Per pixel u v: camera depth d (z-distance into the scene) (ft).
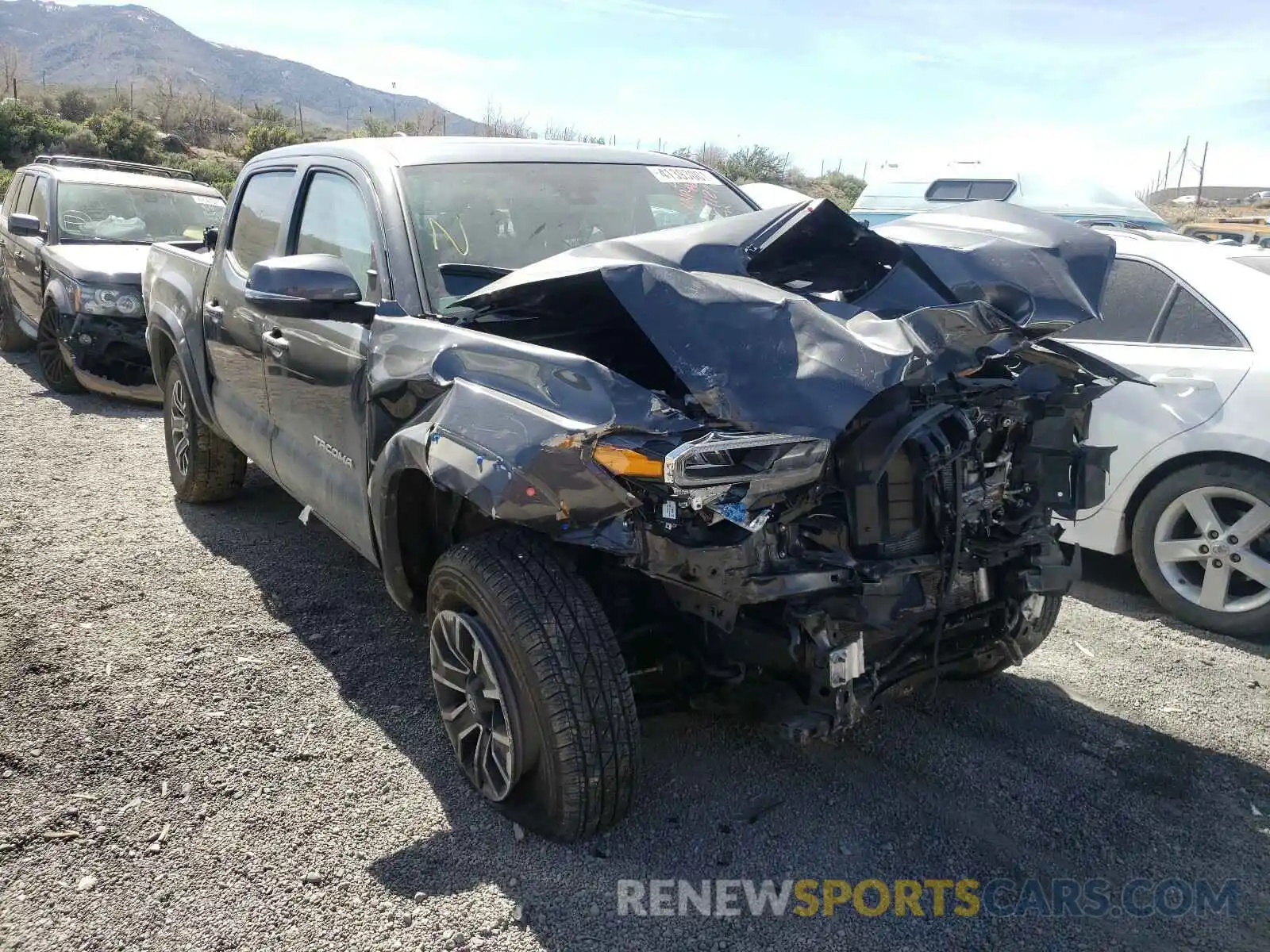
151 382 26.71
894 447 8.66
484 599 9.04
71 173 31.55
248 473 21.13
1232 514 14.90
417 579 11.16
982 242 12.00
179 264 18.07
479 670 9.53
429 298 11.03
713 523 8.31
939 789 10.59
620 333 10.68
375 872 9.02
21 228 28.25
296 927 8.34
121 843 9.35
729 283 9.22
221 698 11.93
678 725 11.61
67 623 13.69
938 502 9.36
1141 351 15.61
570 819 8.98
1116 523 15.65
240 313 14.75
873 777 10.77
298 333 12.87
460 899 8.70
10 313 32.91
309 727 11.40
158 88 202.90
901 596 9.27
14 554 16.02
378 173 12.41
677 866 9.20
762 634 8.75
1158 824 10.12
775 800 10.28
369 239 12.18
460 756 10.22
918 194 40.50
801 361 8.43
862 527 8.95
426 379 9.86
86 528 17.39
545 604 8.79
